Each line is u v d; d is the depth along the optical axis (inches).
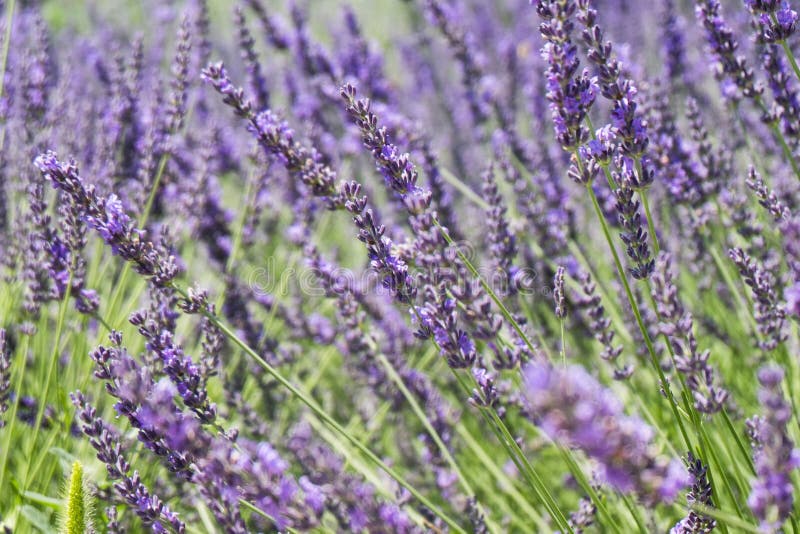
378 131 41.1
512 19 92.5
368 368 48.4
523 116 71.3
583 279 43.1
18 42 65.9
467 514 43.2
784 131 43.9
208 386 49.1
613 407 34.3
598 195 47.9
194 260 55.2
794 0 48.1
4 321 46.5
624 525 42.8
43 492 43.9
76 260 43.3
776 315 42.2
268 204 57.6
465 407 49.8
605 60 39.9
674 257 50.7
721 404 39.7
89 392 46.3
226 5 101.0
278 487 36.5
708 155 46.3
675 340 39.9
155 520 40.1
